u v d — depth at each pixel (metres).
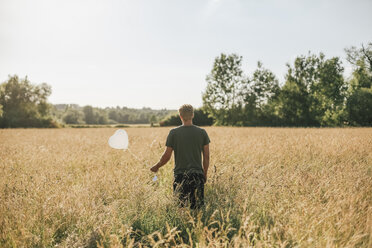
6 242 2.40
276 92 51.44
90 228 2.70
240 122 52.06
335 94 44.84
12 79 67.56
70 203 3.08
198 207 3.12
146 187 3.69
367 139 8.30
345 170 4.20
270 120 49.16
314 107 44.62
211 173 4.30
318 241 2.19
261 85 52.59
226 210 2.89
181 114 3.33
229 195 3.31
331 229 2.29
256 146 7.64
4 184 3.95
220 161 5.42
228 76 53.66
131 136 15.09
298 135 12.79
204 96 55.62
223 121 54.53
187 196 3.12
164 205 3.11
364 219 2.41
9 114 61.09
